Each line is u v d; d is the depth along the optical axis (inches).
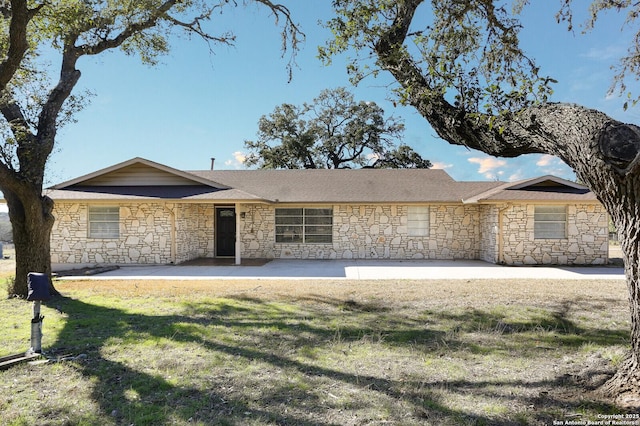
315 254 702.5
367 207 697.6
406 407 147.6
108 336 235.6
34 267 352.8
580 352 209.2
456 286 405.7
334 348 215.2
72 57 379.2
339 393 160.1
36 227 352.2
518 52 217.2
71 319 275.9
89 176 650.2
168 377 175.5
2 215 1306.6
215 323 265.4
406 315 288.5
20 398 155.0
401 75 204.7
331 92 1391.5
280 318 280.2
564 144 137.2
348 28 215.5
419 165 1403.8
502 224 617.3
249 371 182.5
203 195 602.5
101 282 446.0
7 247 1086.4
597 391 154.9
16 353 201.3
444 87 179.3
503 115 157.9
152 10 364.2
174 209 617.0
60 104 371.6
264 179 781.3
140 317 281.9
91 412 143.9
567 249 612.1
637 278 136.4
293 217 706.8
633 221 128.7
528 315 285.4
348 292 375.2
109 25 379.6
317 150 1392.7
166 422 136.6
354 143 1375.5
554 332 245.1
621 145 118.0
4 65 292.2
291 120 1386.6
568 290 380.2
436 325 261.9
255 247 711.7
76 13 332.2
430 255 692.1
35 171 346.9
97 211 621.9
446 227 693.3
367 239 697.6
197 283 434.9
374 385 167.8
